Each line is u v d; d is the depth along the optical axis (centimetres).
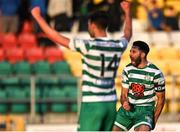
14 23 4747
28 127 3575
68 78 4062
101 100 1850
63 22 4684
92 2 4650
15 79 4112
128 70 2156
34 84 3884
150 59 4456
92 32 1875
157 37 4734
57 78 4062
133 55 2142
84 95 1855
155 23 4812
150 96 2156
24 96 4078
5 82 4112
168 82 4103
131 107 2164
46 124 3684
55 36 1819
